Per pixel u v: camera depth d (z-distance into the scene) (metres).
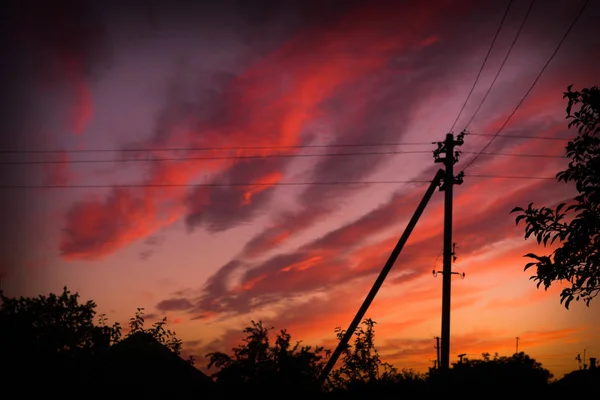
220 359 14.48
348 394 19.97
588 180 9.11
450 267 22.83
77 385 14.47
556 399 21.59
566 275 9.07
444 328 22.20
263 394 14.14
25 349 13.78
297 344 14.82
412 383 20.94
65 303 14.75
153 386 17.39
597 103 9.25
